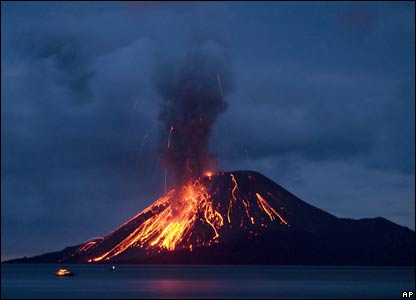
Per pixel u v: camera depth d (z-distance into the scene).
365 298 191.62
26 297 192.50
